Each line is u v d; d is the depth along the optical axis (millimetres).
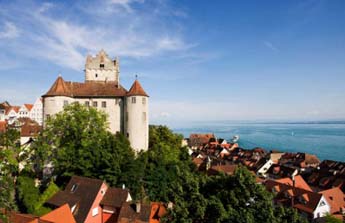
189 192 17453
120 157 47656
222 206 16266
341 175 76625
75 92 64062
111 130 63750
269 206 16828
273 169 92188
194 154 119000
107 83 67562
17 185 43688
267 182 63656
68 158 47094
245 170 18547
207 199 17156
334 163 94812
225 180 18703
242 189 17562
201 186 19203
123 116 64125
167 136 71562
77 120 50500
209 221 16484
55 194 41281
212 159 109625
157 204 39562
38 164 50938
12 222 27453
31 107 164375
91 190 39688
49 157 49906
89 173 45812
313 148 193250
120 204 38438
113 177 44844
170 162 57188
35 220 28812
